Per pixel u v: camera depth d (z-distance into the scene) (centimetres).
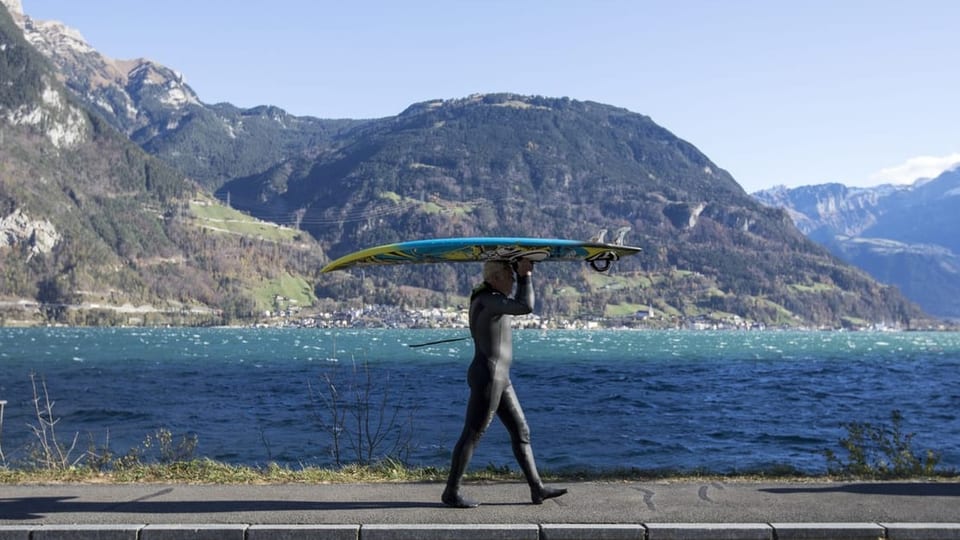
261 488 951
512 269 863
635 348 14438
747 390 5300
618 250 838
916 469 1155
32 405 4159
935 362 10238
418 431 2762
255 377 6481
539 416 3509
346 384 5353
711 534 755
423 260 894
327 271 929
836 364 9469
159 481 998
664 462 2264
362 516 800
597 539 753
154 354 11219
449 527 752
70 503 861
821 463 2195
